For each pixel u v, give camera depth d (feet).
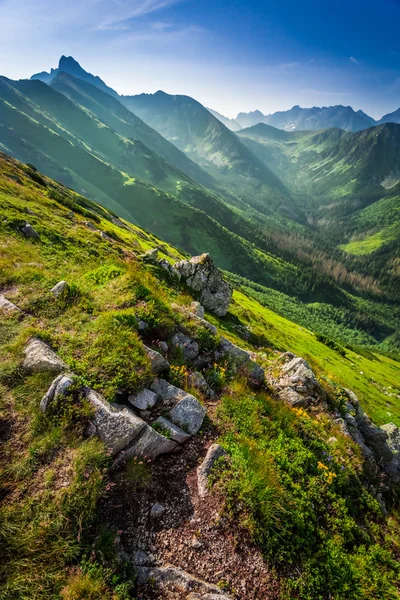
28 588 15.47
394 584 23.65
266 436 29.84
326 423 40.24
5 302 34.06
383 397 197.16
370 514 30.53
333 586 21.09
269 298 610.24
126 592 16.58
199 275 107.24
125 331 31.83
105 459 21.42
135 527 19.72
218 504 22.04
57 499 18.74
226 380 37.32
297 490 25.72
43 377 25.52
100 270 46.26
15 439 21.67
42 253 65.77
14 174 159.74
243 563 19.69
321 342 277.23
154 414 27.30
